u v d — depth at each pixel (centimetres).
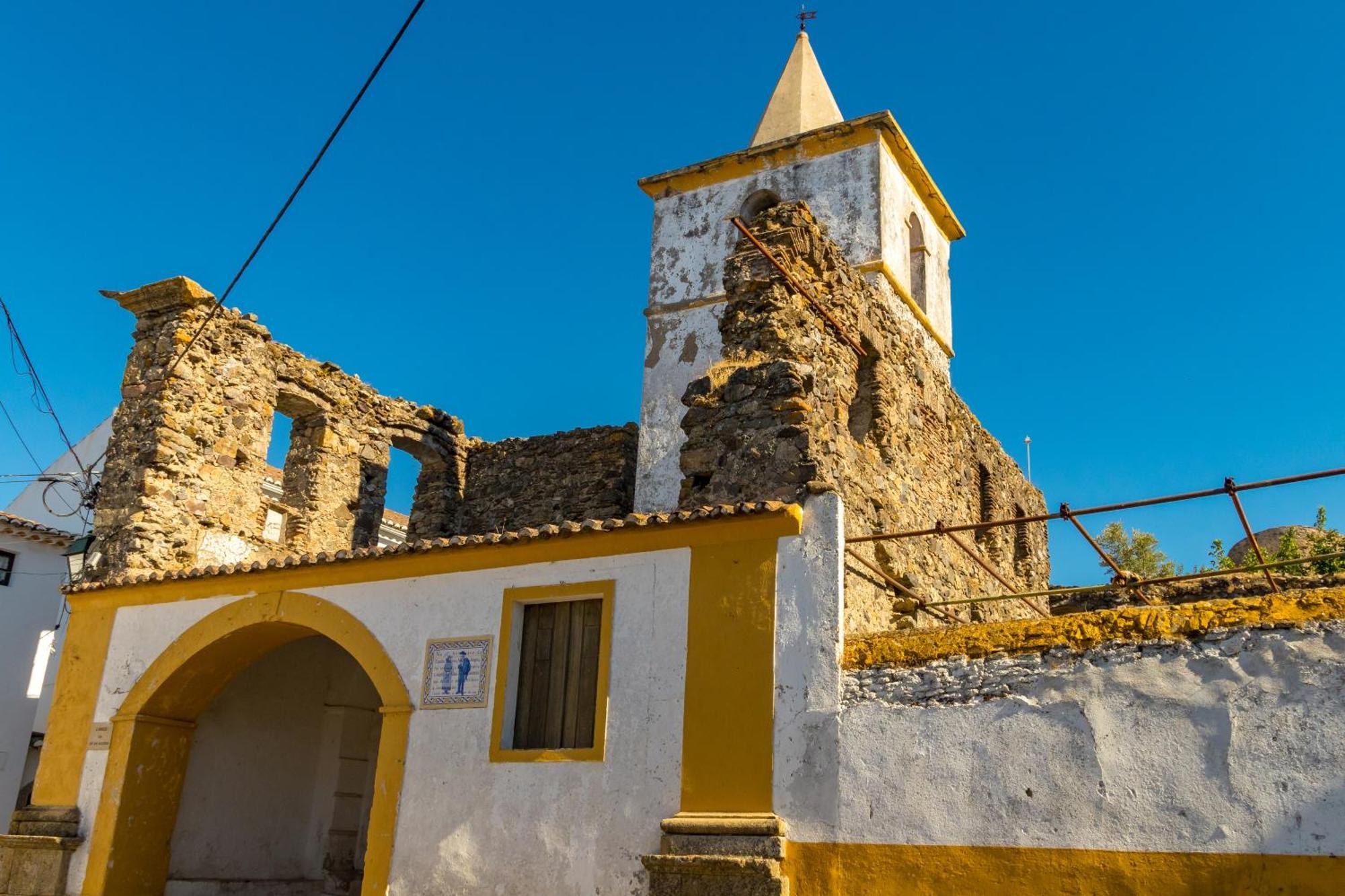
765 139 2219
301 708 1470
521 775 980
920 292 2009
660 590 967
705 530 954
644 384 1978
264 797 1396
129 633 1298
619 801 925
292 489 1742
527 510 1969
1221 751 730
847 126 1931
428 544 1083
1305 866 685
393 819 1033
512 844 963
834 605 888
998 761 794
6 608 2358
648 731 931
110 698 1282
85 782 1260
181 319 1517
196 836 1302
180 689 1270
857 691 859
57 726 1307
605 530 988
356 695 1526
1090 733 771
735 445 1074
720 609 932
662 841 884
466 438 2086
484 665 1039
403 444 1967
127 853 1224
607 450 1927
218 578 1234
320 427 1756
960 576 1557
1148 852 732
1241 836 709
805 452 1032
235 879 1340
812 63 2300
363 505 1819
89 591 1333
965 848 786
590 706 995
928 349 1969
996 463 1906
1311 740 706
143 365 1522
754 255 1166
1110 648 787
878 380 1353
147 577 1284
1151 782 744
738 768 883
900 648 859
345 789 1480
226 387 1567
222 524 1532
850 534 1139
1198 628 765
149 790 1256
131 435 1485
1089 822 755
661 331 2006
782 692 885
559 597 1025
